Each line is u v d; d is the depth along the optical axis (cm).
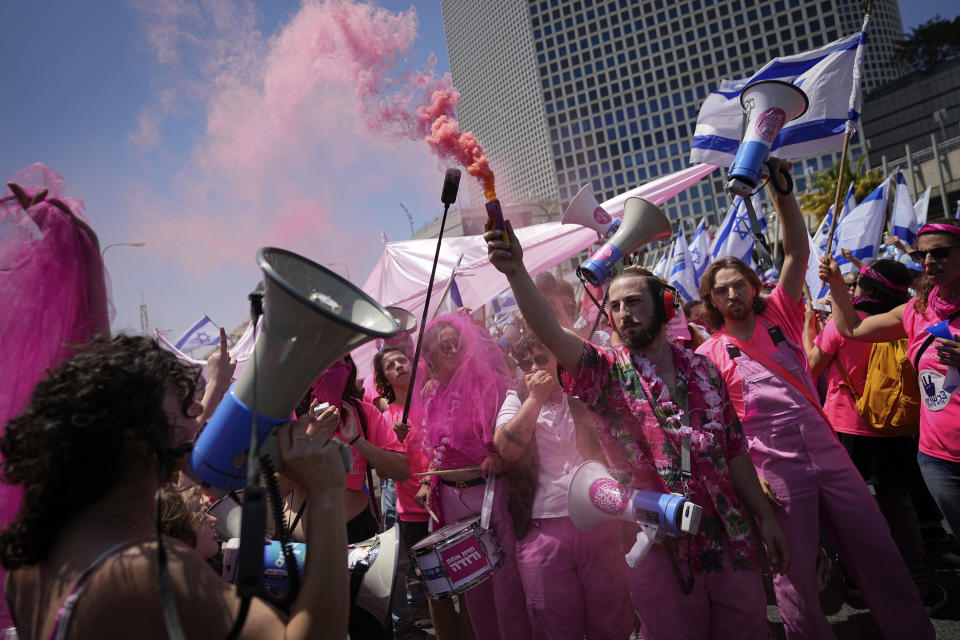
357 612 231
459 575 268
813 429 282
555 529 268
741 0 11031
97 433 110
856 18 10662
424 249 751
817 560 303
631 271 238
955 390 266
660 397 225
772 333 301
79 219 192
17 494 160
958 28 9894
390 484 475
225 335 230
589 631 271
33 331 177
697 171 706
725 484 220
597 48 11775
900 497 355
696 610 218
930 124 8875
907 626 267
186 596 103
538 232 741
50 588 106
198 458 132
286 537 133
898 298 390
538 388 268
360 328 128
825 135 377
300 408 280
